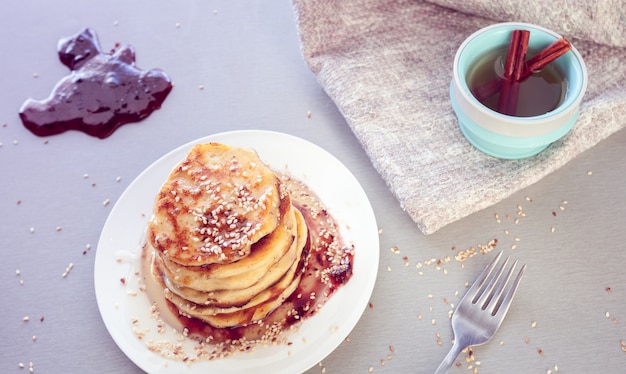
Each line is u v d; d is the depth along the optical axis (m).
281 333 0.53
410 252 0.58
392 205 0.60
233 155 0.54
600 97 0.62
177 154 0.60
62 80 0.67
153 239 0.52
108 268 0.56
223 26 0.70
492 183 0.58
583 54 0.64
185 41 0.70
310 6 0.65
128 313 0.54
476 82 0.60
